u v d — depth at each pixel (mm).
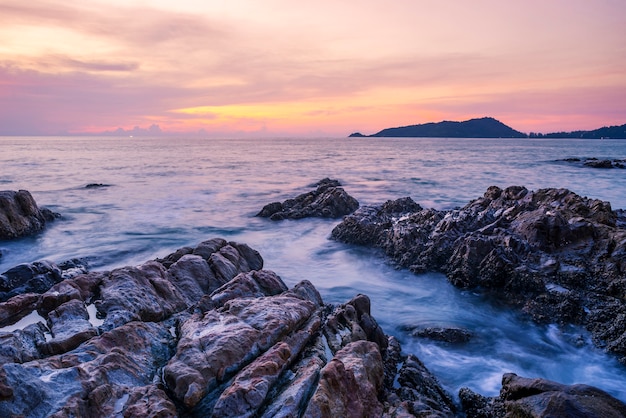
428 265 18719
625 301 14055
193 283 13609
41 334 9484
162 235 26469
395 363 11062
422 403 8867
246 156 113938
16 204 25609
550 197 22703
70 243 24266
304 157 110375
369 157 109688
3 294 13211
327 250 22938
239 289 12359
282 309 10570
